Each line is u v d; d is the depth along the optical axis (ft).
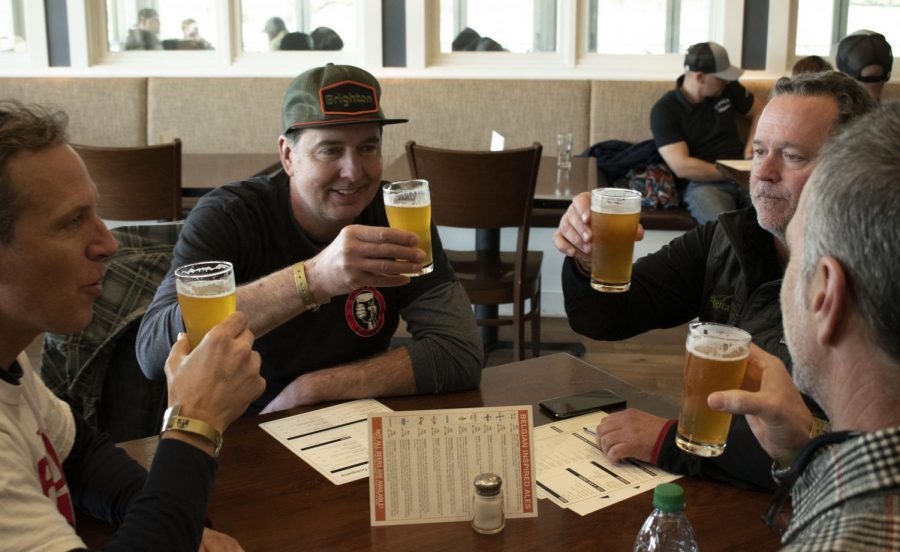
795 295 2.60
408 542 3.80
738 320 5.78
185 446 3.45
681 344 13.41
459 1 16.71
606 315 6.02
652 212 13.97
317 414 5.05
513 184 10.11
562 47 16.61
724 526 3.92
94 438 4.36
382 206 6.37
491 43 16.89
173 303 5.40
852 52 12.69
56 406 4.18
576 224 5.50
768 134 5.27
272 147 16.88
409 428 4.02
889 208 2.19
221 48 17.03
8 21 17.15
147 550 3.19
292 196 5.97
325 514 4.00
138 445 4.75
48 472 3.71
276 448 4.61
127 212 10.82
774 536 3.84
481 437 4.03
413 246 4.77
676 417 4.97
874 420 2.37
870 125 2.35
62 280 3.37
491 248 11.75
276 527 3.90
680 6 16.42
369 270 4.77
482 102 16.42
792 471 2.50
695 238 6.29
